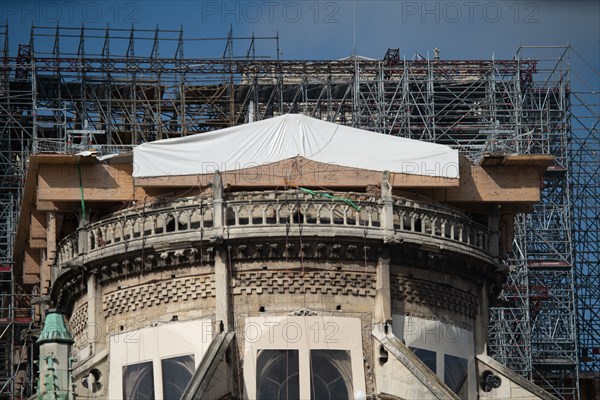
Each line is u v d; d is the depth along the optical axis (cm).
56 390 5797
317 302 6906
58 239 7550
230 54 9925
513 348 10856
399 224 7025
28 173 7344
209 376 6556
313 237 6875
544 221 11131
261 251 6894
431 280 7144
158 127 9694
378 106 10156
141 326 7025
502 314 10819
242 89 10056
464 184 7456
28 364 9875
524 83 10900
